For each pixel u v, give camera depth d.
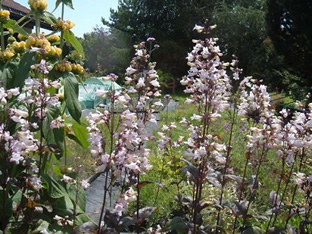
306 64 15.71
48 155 3.16
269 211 2.82
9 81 2.85
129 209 4.13
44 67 2.42
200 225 2.75
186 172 2.67
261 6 34.28
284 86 17.44
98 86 12.70
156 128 7.70
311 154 2.98
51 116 2.77
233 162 5.16
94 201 4.36
